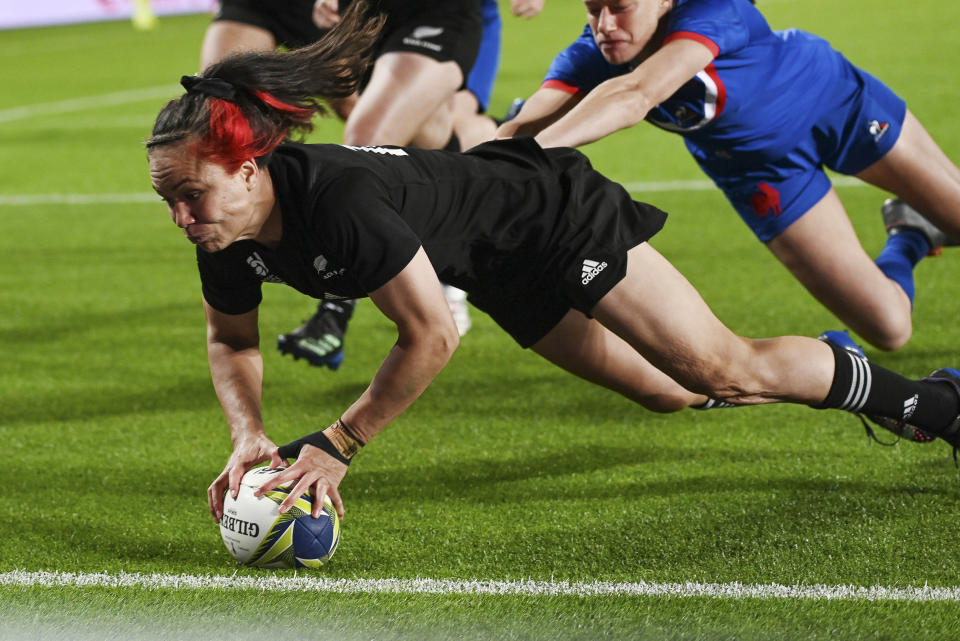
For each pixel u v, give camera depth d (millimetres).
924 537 10641
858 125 13633
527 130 13359
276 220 8828
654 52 12500
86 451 14117
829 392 10781
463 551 10836
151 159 8203
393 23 17234
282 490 10195
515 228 9672
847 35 54625
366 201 8633
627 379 11211
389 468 13242
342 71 8773
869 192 27250
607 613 9477
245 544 10164
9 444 14461
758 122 13117
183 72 57656
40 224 27953
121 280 22906
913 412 11250
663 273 9906
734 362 10297
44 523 11836
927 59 45719
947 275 20375
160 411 15602
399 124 16594
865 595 9586
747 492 12000
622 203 9992
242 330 10211
